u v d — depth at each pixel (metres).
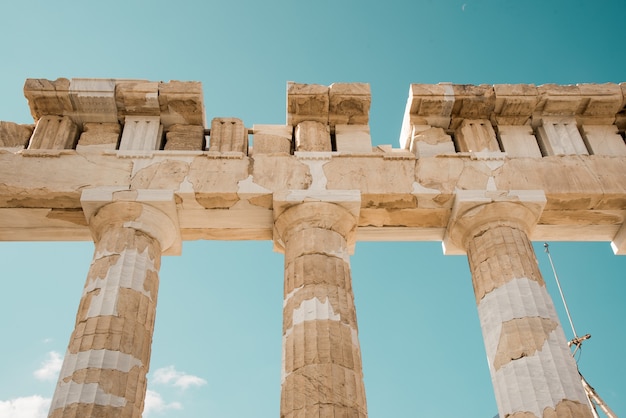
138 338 14.99
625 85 20.03
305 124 19.66
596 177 18.31
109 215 17.08
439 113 19.67
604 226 18.81
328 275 16.00
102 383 13.82
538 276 16.56
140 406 14.28
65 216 17.73
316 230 16.92
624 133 20.27
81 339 14.58
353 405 13.70
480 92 19.55
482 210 17.61
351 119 19.84
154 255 16.78
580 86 19.92
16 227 18.09
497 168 18.39
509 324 15.49
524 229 17.69
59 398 13.62
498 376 15.02
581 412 13.99
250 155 19.53
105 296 15.33
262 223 18.00
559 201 18.00
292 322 15.20
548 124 19.89
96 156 18.08
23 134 19.28
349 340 14.91
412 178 18.09
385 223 18.28
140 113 19.41
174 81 19.36
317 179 17.98
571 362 14.92
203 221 17.89
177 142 19.12
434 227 18.42
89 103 19.11
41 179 17.48
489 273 16.64
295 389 13.94
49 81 19.09
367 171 18.19
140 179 17.66
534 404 14.12
